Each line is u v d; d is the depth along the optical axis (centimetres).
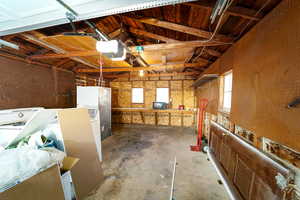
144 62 356
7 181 85
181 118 567
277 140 104
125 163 255
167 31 244
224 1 102
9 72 263
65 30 201
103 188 186
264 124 120
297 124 87
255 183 123
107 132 420
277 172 99
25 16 100
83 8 93
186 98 560
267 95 117
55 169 119
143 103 602
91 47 250
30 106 306
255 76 136
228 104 234
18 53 270
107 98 416
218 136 238
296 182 89
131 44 305
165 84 578
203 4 141
